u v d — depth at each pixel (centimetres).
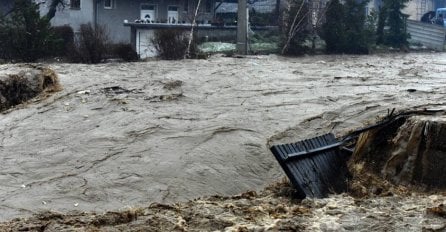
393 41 4231
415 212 718
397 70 2427
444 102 1369
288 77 2025
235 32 3872
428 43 4656
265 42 3741
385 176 923
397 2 4212
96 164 1043
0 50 2697
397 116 991
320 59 3184
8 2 4012
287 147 855
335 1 3712
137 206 860
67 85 1688
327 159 920
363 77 2062
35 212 844
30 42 2689
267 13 4262
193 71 2130
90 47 2666
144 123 1252
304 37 3509
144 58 3022
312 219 699
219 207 785
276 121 1276
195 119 1287
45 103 1469
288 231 657
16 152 1123
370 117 1272
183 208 786
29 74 1605
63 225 728
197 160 1047
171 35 2969
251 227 674
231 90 1675
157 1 4128
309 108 1398
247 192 921
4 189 941
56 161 1066
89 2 3919
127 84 1706
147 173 998
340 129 1216
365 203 782
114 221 733
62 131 1236
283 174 1016
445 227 650
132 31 3675
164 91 1602
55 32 2947
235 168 1028
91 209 862
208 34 3803
